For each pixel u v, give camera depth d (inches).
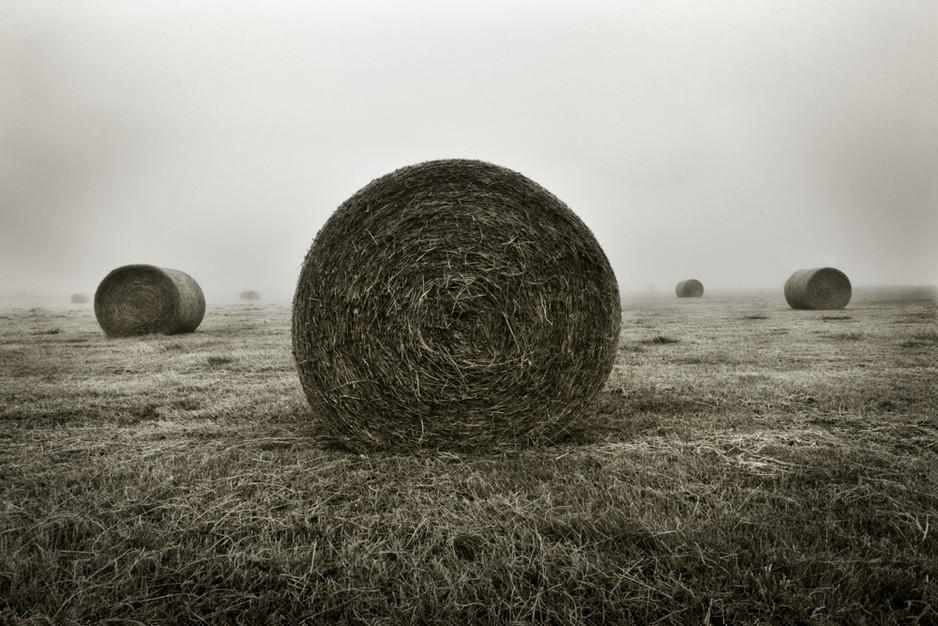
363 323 178.9
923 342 443.5
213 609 100.0
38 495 147.0
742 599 98.8
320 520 129.4
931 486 144.2
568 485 148.0
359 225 181.2
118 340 532.1
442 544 119.4
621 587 103.0
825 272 903.1
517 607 98.0
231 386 293.6
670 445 180.9
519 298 179.5
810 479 151.2
